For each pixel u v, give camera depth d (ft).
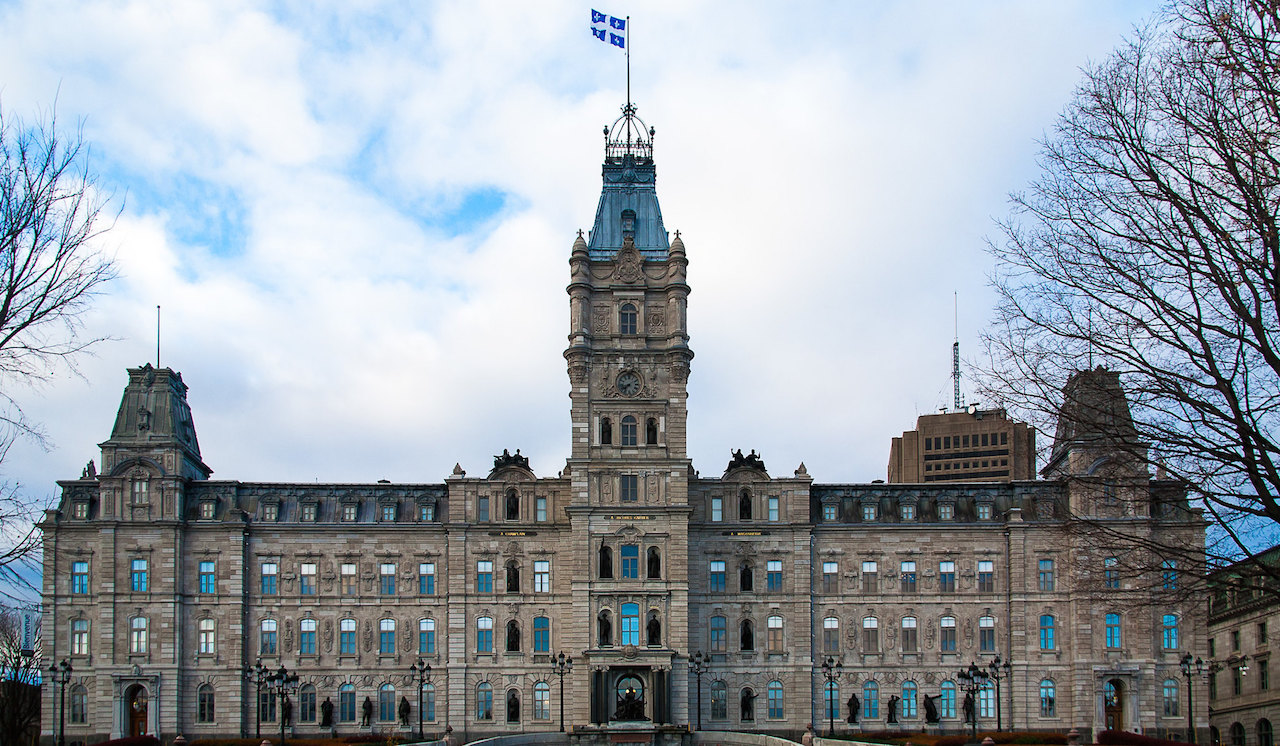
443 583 451.12
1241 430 128.67
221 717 435.53
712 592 448.65
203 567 446.19
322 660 444.55
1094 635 437.17
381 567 452.35
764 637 446.60
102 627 433.48
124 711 430.61
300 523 451.12
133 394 454.40
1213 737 438.81
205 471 478.59
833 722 430.61
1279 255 124.67
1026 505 456.04
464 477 453.17
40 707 435.53
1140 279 137.18
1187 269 133.69
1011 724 437.58
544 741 400.47
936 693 442.91
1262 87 127.03
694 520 452.76
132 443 447.01
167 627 435.12
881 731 437.58
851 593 450.71
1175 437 135.74
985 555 451.94
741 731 437.58
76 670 432.66
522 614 446.19
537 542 450.71
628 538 432.66
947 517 458.09
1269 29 127.24
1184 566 151.64
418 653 446.60
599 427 440.45
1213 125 132.87
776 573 451.12
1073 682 437.58
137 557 439.63
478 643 444.55
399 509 459.32
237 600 443.32
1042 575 447.83
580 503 433.48
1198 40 134.51
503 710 440.04
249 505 456.04
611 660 420.77
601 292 451.53
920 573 451.94
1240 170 135.85
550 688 441.68
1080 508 414.82
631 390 443.32
